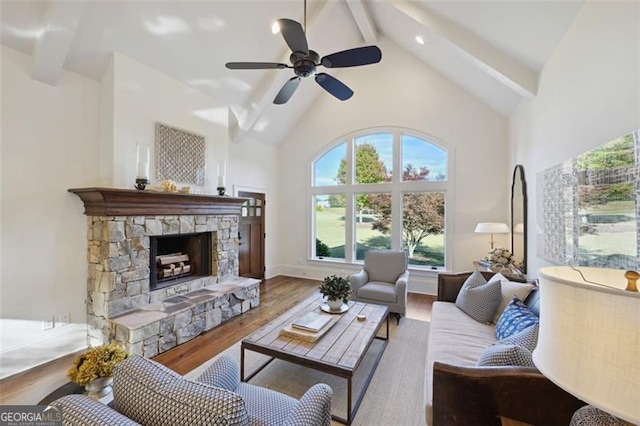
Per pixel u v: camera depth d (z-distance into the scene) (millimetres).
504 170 4465
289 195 6148
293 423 1211
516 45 2902
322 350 2084
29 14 2414
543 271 899
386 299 3621
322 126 5777
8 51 2490
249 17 3539
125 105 3109
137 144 3094
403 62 5074
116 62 3021
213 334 3279
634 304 623
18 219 2557
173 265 3758
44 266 2707
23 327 2574
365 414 1984
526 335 1618
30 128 2627
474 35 3129
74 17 2445
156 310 3025
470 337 2238
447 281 3180
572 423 931
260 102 4605
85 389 1442
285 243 6215
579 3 2121
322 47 4672
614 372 638
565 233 2359
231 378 1555
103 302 2850
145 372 980
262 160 5742
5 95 2479
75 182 2926
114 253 2869
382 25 4766
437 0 2996
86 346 2963
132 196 2939
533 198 3268
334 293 2719
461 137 4723
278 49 4145
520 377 1240
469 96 4664
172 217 3479
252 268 5551
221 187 4094
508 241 4434
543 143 2920
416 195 5137
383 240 5359
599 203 1874
